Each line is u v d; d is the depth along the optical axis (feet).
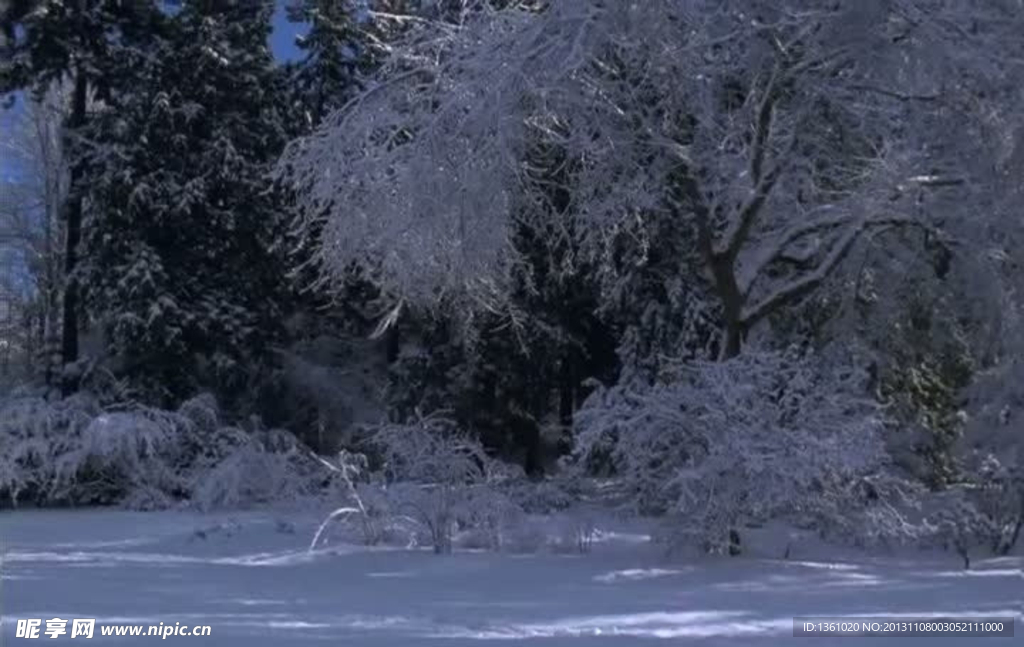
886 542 61.21
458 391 105.19
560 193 67.31
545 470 109.91
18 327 126.41
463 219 56.18
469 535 60.39
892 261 72.08
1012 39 54.95
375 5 72.33
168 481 84.74
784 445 51.55
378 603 44.19
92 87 108.37
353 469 63.62
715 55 56.75
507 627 39.24
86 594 45.34
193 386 97.40
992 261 66.64
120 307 94.79
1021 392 75.00
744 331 63.36
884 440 62.69
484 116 53.42
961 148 59.77
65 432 84.12
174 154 98.89
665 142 59.52
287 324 113.70
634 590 47.85
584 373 108.99
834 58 57.06
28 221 124.36
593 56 54.29
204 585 48.39
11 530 70.69
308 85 116.67
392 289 62.69
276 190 95.71
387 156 56.18
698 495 52.65
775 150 60.64
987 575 53.36
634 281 92.43
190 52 100.01
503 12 55.67
